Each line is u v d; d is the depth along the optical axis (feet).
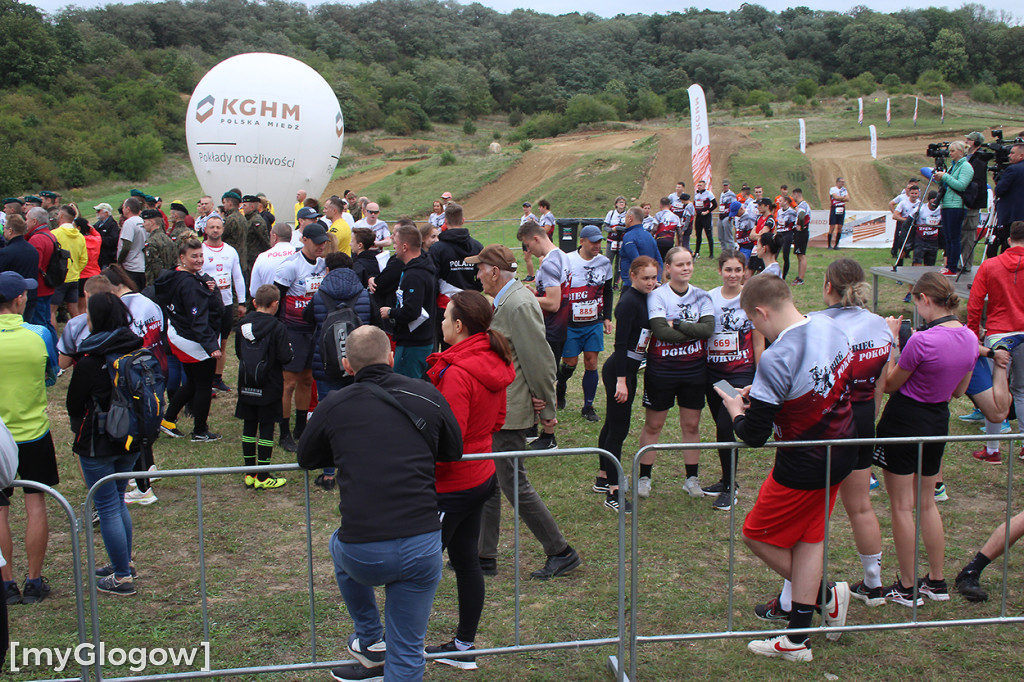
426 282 21.45
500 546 17.08
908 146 150.00
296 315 22.86
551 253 23.93
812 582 12.63
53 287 31.27
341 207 34.76
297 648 13.19
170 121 221.05
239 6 383.86
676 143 135.13
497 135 258.37
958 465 21.56
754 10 435.12
